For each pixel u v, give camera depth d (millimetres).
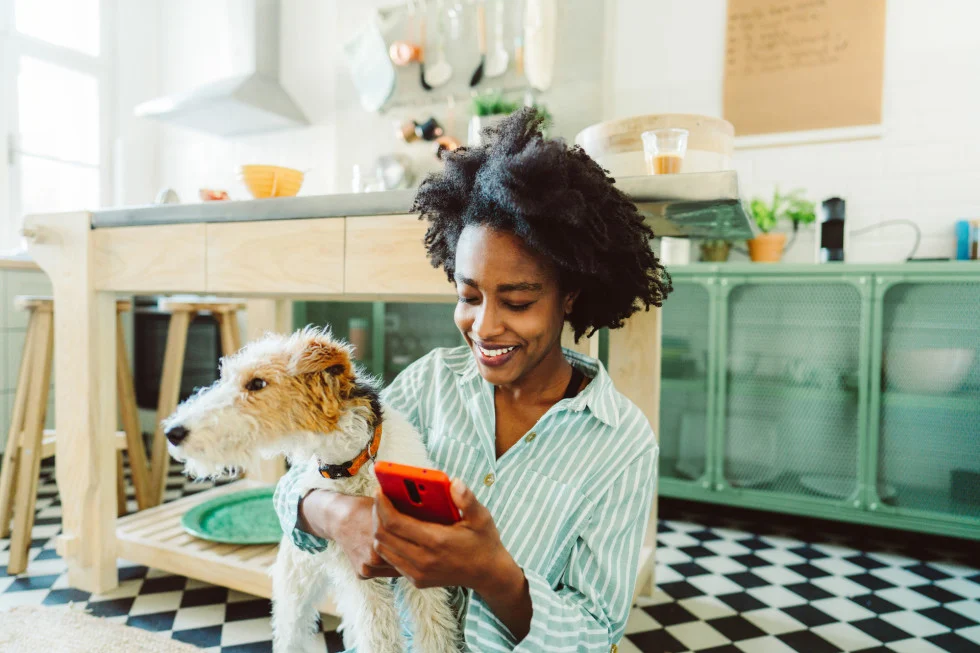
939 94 2311
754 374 2303
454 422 819
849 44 2412
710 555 2127
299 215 1307
